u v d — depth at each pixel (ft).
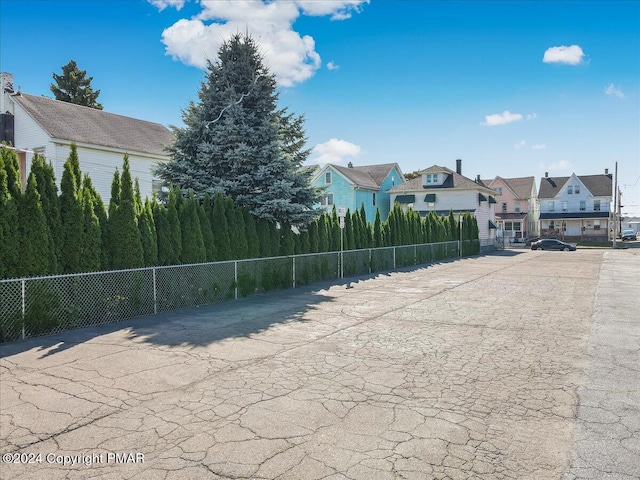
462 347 22.41
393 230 76.74
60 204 27.27
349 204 128.06
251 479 10.33
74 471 10.73
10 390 16.03
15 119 61.46
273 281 43.45
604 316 30.73
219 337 24.25
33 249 24.81
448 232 103.19
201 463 11.05
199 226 36.35
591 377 17.76
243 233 41.42
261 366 19.10
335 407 14.62
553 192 194.08
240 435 12.57
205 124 43.88
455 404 14.92
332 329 26.45
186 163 43.73
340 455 11.44
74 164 28.76
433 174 137.49
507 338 24.35
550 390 16.29
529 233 199.41
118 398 15.33
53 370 18.30
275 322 28.40
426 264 80.48
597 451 11.68
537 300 38.06
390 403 14.98
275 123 45.52
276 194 43.37
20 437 12.44
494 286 47.78
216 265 36.45
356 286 47.32
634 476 10.46
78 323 26.40
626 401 15.20
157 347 22.04
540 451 11.68
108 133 66.33
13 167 25.13
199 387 16.48
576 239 183.83
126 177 30.94
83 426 13.15
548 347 22.45
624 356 20.81
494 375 18.02
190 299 34.14
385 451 11.66
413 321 28.94
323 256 52.44
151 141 71.82
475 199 130.93
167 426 13.15
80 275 26.18
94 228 28.25
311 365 19.29
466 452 11.62
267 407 14.61
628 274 61.05
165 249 33.86
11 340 23.07
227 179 43.39
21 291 23.44
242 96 45.06
